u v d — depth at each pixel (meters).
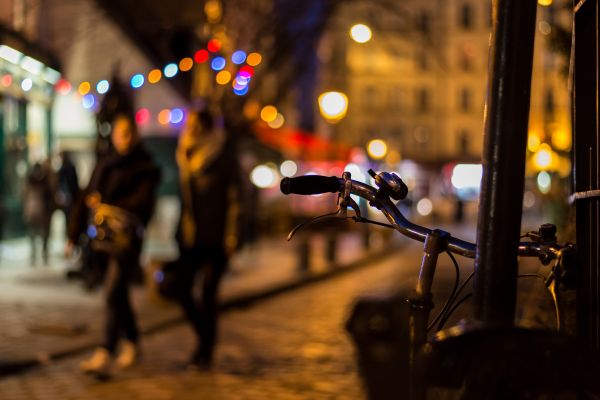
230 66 19.05
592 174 3.87
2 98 21.94
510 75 2.91
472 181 93.38
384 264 26.84
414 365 3.09
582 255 3.86
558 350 2.35
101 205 9.13
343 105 26.41
